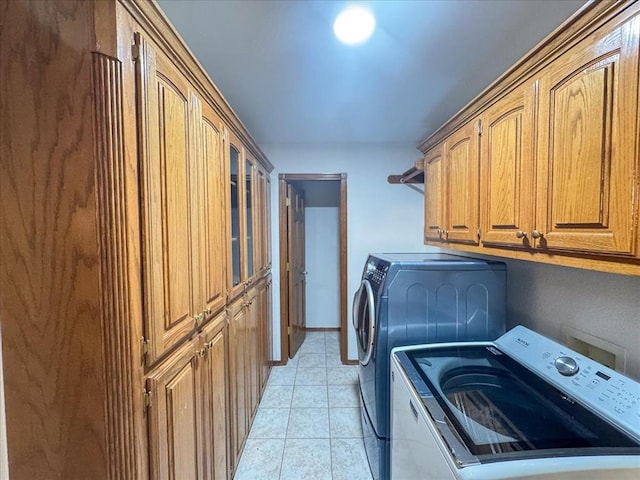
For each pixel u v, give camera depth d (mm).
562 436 939
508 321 1963
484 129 1491
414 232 3348
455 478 823
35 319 792
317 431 2332
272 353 3375
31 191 777
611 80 814
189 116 1188
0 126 771
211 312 1422
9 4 761
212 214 1449
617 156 801
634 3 752
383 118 2627
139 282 861
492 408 1091
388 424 1728
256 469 1969
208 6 1351
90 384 796
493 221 1412
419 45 1634
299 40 1592
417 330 1745
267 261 3070
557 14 1364
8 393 804
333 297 4484
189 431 1183
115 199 785
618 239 800
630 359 1154
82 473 809
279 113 2516
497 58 1760
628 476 807
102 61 759
